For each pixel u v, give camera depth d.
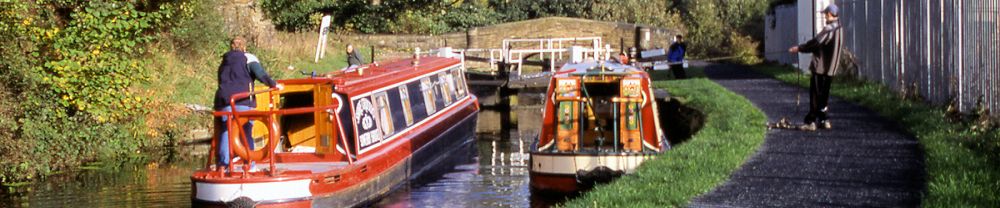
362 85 15.66
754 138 14.52
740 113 17.61
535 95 27.78
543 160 14.27
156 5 22.59
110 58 18.45
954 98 16.09
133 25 19.08
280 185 12.77
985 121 14.24
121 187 15.80
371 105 15.83
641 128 14.61
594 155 13.96
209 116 21.69
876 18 21.52
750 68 31.92
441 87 20.28
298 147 15.20
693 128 20.00
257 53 28.00
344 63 33.19
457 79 21.83
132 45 18.83
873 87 19.97
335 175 13.58
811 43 15.09
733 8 45.94
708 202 10.60
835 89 20.58
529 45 39.84
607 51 31.91
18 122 16.92
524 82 28.67
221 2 27.62
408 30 41.16
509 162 18.59
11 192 15.45
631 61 19.91
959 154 12.13
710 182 11.45
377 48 38.72
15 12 16.91
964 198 9.81
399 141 16.62
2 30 16.75
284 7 38.16
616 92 15.86
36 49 17.53
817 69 15.05
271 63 28.11
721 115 17.69
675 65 28.80
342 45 36.91
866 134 14.59
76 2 18.56
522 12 47.25
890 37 20.34
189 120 21.34
